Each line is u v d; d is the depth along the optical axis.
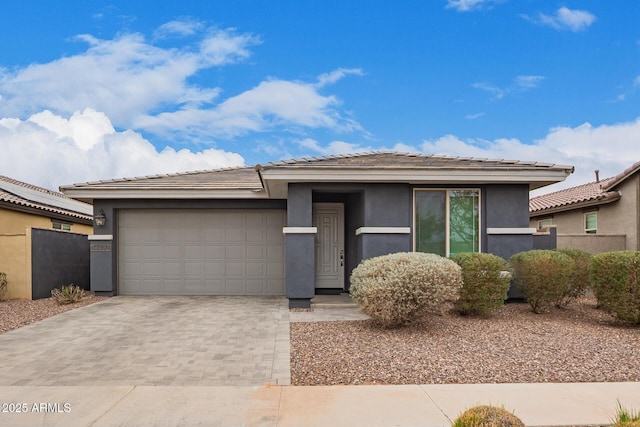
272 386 6.20
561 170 11.80
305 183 12.01
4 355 7.79
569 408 5.38
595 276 9.90
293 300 11.96
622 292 9.37
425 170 11.62
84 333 9.30
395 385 6.21
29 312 11.59
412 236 12.22
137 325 9.98
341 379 6.49
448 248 12.24
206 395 5.87
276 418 5.16
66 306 12.44
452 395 5.82
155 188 13.90
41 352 7.96
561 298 10.87
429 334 8.69
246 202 14.43
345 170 11.56
